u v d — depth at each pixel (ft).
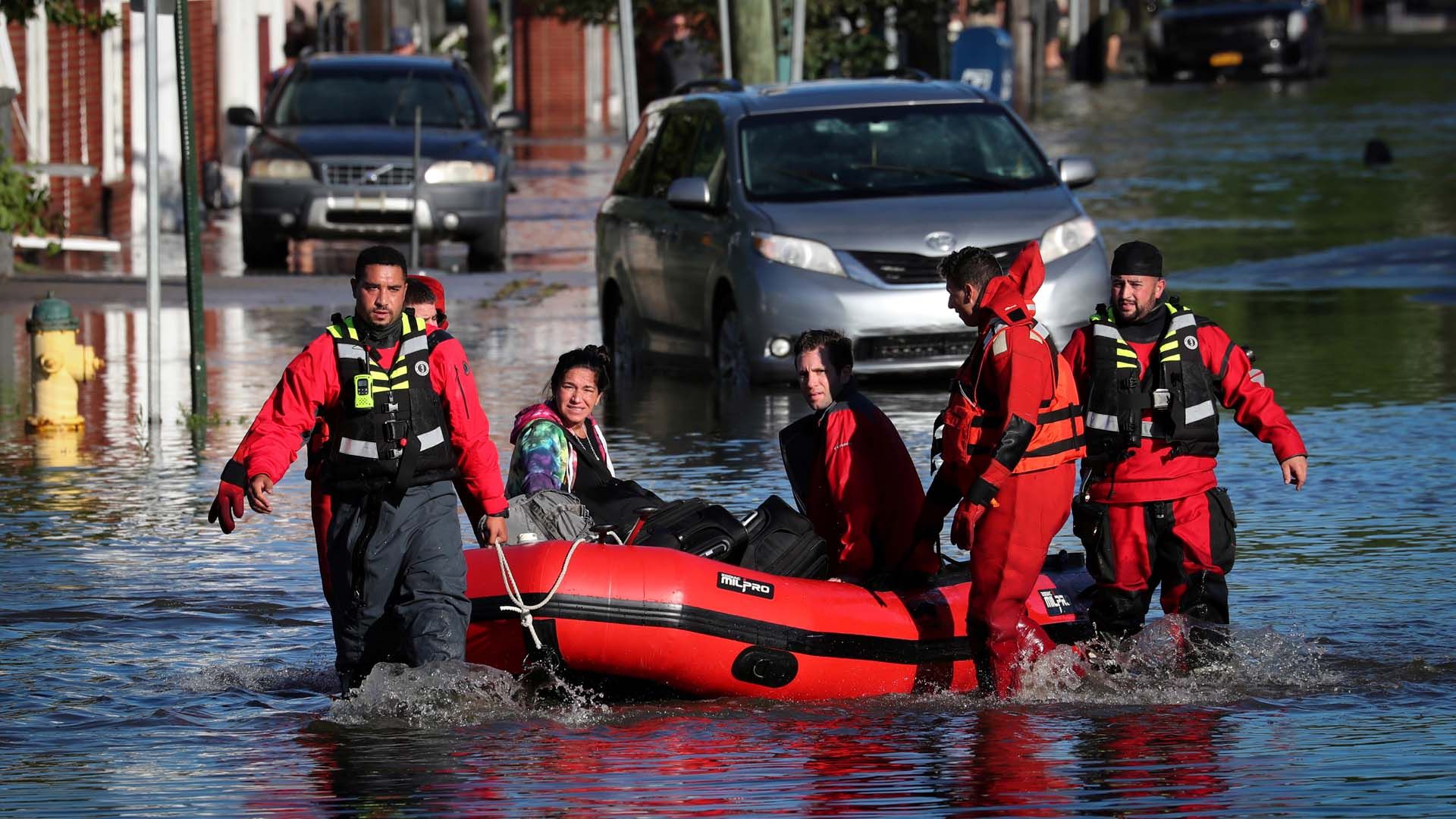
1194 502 87.66
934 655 85.51
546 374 179.52
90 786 71.31
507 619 81.87
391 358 80.74
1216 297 229.86
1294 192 366.43
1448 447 140.15
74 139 293.84
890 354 171.94
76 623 95.91
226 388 172.45
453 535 81.82
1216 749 74.84
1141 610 88.58
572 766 73.61
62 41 285.43
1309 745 75.20
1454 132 508.12
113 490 129.90
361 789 70.69
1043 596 89.76
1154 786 70.08
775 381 176.96
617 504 92.53
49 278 247.50
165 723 79.92
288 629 95.04
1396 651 88.99
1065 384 85.10
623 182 205.26
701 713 81.76
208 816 67.82
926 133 183.93
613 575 81.92
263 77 415.64
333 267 276.41
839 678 84.02
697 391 177.37
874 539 91.71
